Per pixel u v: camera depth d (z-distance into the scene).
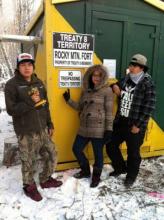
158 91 2.99
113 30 2.68
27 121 2.19
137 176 2.73
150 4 2.76
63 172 2.71
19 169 2.79
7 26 9.83
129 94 2.41
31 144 2.22
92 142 2.47
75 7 2.51
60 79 2.57
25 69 2.12
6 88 2.13
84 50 2.61
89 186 2.47
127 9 2.69
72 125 2.70
